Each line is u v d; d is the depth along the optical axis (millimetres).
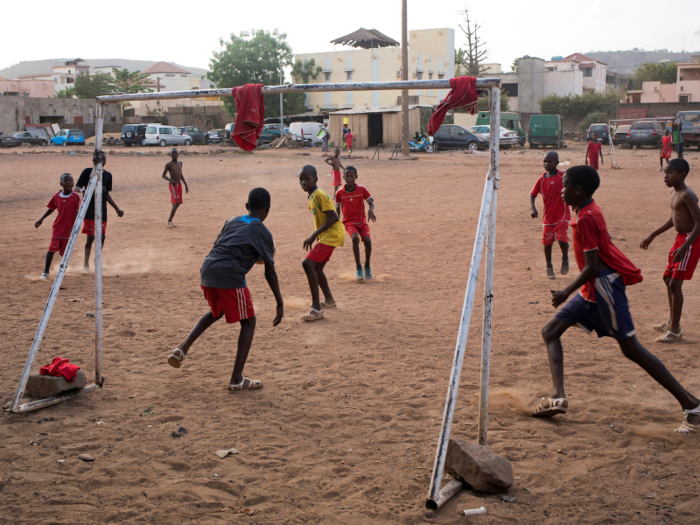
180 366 4871
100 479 3330
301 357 5434
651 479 3398
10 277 8461
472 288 3291
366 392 4648
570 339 5914
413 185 20125
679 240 5574
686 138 34594
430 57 56438
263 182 21750
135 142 45406
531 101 72562
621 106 50406
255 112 4145
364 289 7953
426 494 3242
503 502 3176
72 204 8297
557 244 10641
